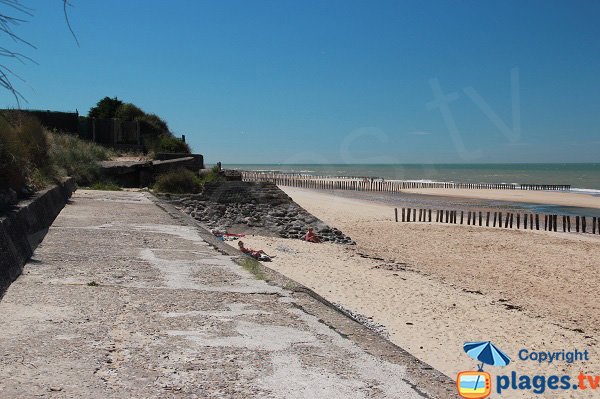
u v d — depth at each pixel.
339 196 54.31
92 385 3.65
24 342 4.37
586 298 15.06
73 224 11.10
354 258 18.86
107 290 6.18
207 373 4.01
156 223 12.30
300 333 5.15
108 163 25.42
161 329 4.95
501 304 13.34
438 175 119.88
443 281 15.96
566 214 42.53
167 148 35.25
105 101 41.25
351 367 4.38
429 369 4.58
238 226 22.25
